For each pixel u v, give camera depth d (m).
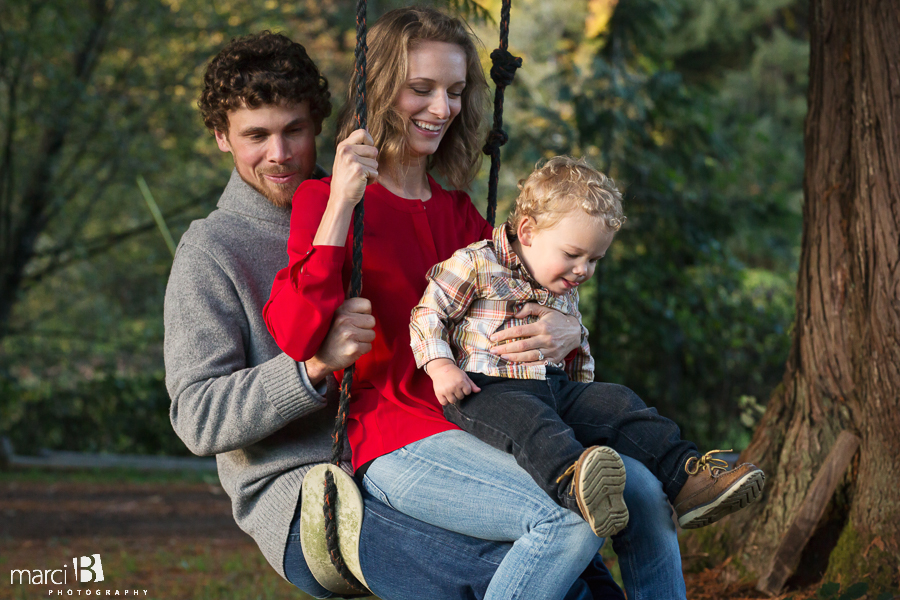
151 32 11.50
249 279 2.48
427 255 2.35
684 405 9.40
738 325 9.29
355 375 2.29
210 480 9.31
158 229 12.40
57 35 10.42
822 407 3.49
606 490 1.85
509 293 2.23
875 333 3.21
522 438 2.02
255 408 2.20
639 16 8.62
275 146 2.53
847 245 3.39
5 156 11.36
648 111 8.76
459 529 2.09
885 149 3.20
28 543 6.51
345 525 2.18
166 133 11.93
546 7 14.76
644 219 8.91
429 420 2.18
